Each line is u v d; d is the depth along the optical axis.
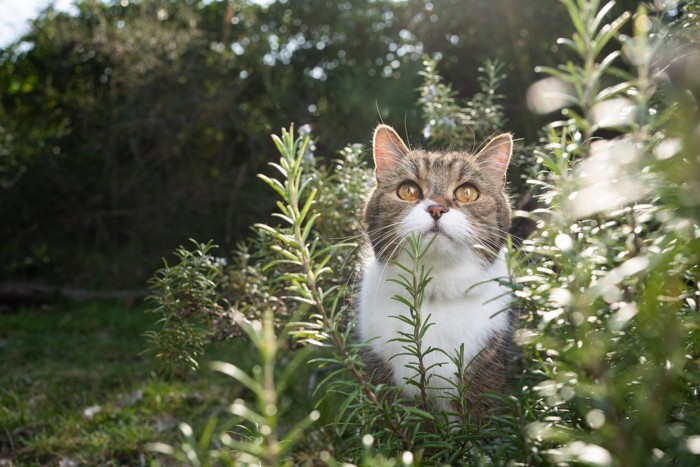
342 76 1.69
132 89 1.68
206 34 1.83
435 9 1.55
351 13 1.66
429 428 0.45
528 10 1.37
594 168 0.29
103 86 1.79
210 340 0.59
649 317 0.25
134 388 0.88
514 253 0.34
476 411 0.55
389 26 1.70
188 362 0.56
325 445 0.64
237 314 0.54
